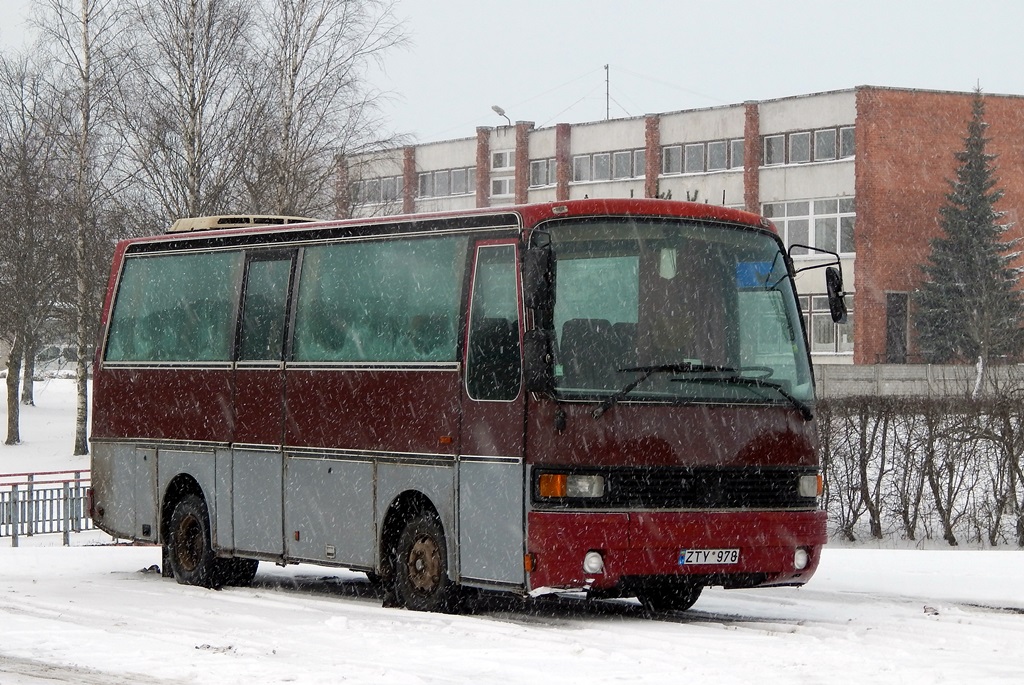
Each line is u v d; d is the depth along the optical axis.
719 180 73.00
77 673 10.64
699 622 13.77
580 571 12.98
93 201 44.69
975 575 17.59
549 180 80.38
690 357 13.68
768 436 13.82
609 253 13.65
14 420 56.72
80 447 53.50
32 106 48.91
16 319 52.62
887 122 68.69
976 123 68.75
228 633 12.75
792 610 14.70
